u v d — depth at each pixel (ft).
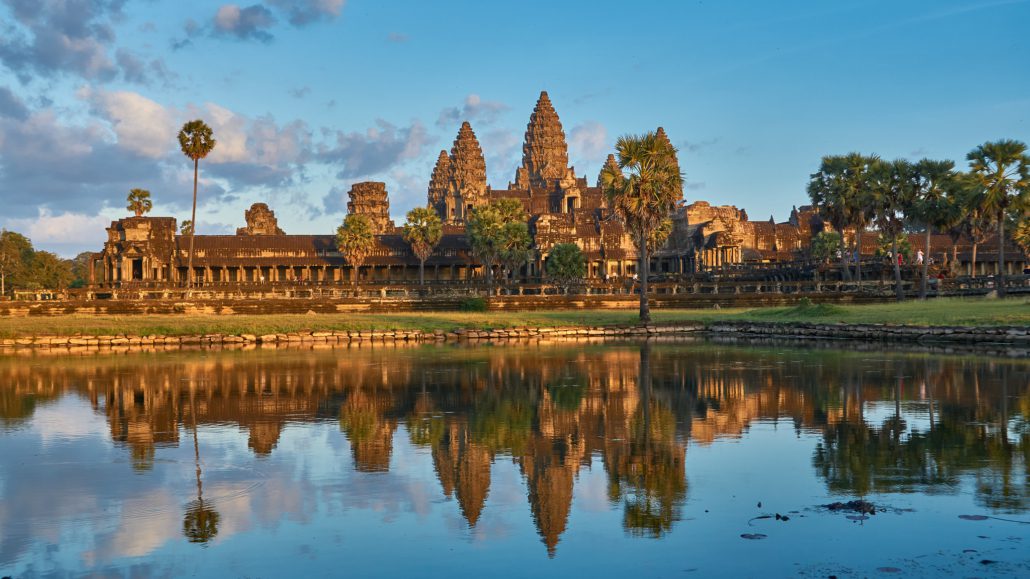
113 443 85.81
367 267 556.10
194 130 405.80
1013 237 430.20
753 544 52.60
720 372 143.43
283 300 332.60
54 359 189.88
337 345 230.89
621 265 590.14
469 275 564.30
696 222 604.90
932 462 72.38
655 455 77.56
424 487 67.21
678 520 57.72
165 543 54.60
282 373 151.23
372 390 125.49
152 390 128.06
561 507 61.26
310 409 107.14
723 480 67.77
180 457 78.79
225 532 56.54
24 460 77.82
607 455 77.87
